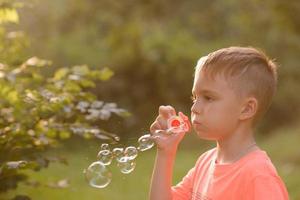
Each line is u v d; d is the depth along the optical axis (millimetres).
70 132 5133
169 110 3871
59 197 10852
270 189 3518
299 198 11469
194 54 20672
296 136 18672
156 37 20547
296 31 13500
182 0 22844
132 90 19734
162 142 3799
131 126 18422
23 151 4840
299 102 21750
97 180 3824
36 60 5559
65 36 19375
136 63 19953
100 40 20609
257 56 3826
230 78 3721
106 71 5504
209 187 3779
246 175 3615
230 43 21031
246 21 16969
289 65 21047
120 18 20609
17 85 5383
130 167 3801
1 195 5113
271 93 3852
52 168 13836
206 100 3773
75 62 18641
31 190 10438
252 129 3805
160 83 20156
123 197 11844
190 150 17938
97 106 5145
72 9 19656
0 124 4969
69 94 5215
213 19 22891
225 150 3793
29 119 5031
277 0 13195
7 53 6156
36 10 15977
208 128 3752
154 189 3799
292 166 15023
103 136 4742
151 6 21344
